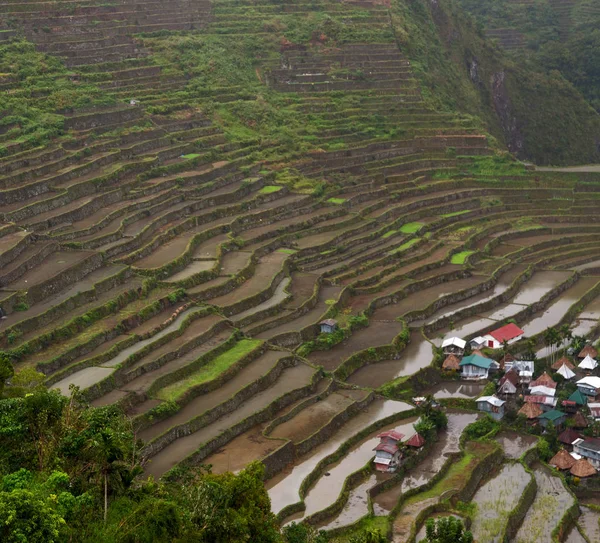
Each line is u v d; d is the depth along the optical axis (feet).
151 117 301.63
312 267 253.24
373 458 163.84
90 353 180.75
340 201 296.30
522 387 203.31
